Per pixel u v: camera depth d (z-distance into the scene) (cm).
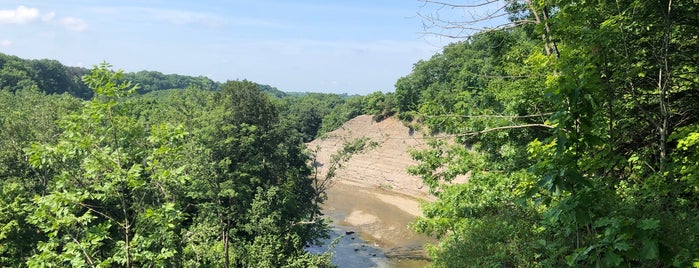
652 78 1038
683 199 804
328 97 15575
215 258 2678
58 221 1105
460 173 1532
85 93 14550
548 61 971
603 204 580
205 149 3425
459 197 1436
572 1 897
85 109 1115
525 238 948
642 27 884
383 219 5584
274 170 4334
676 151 962
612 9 916
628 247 381
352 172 8169
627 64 879
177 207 1223
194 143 3475
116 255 1165
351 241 4781
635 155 1050
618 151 1038
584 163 760
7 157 3281
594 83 500
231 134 3897
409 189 6938
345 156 5116
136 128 1191
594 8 893
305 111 11769
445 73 6894
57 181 1161
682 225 611
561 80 486
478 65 3247
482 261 1021
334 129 10756
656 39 943
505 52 1520
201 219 3225
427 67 7338
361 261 4122
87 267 1164
